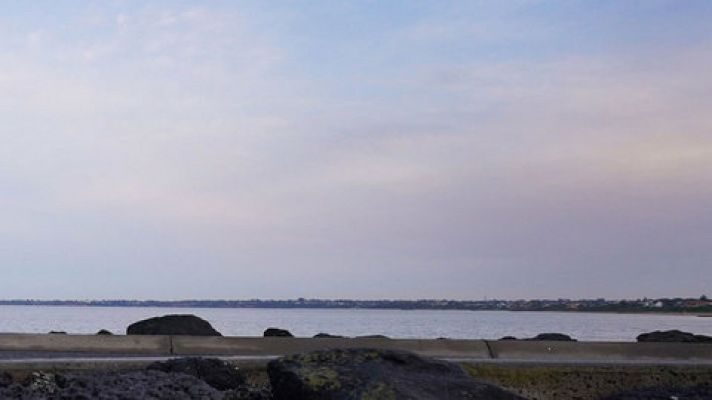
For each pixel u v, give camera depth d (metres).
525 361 13.70
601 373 13.79
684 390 13.64
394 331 82.00
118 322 110.56
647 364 14.02
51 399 9.88
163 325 24.09
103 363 12.57
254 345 17.88
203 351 17.77
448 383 8.80
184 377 11.46
